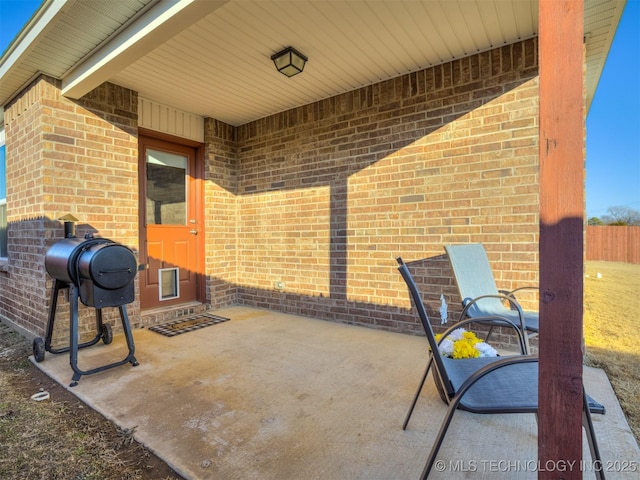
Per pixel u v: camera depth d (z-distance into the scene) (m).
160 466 1.58
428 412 2.03
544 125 0.99
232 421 1.94
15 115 3.66
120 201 3.69
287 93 3.99
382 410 2.05
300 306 4.40
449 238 3.33
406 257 3.58
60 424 1.93
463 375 1.61
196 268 4.76
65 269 2.58
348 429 1.86
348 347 3.19
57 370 2.67
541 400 0.99
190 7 2.07
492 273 2.99
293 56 3.04
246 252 4.97
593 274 8.15
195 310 4.50
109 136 3.61
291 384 2.41
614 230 10.79
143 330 3.77
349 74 3.54
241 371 2.64
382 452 1.66
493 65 3.09
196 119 4.64
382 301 3.76
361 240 3.89
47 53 2.81
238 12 2.51
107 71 2.83
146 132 4.10
